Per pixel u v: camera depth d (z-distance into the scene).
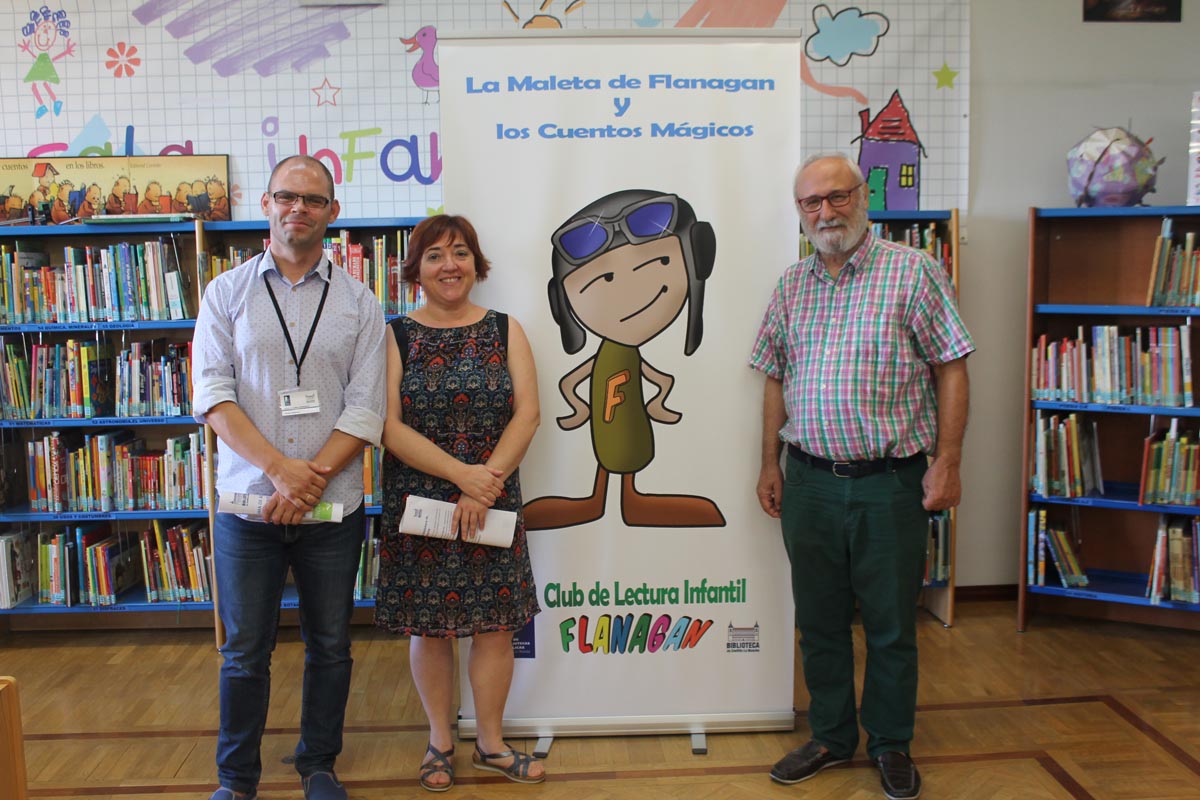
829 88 3.52
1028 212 3.55
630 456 2.42
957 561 3.76
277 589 2.09
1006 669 3.04
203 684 3.01
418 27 3.43
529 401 2.18
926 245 3.42
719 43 2.34
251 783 2.11
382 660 3.21
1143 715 2.67
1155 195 3.63
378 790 2.28
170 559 3.33
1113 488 3.51
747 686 2.53
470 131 2.33
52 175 3.44
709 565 2.47
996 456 3.72
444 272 2.11
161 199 3.45
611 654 2.49
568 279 2.37
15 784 1.40
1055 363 3.32
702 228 2.37
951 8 3.50
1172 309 3.16
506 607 2.13
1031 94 3.56
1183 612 3.42
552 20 3.43
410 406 2.11
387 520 2.15
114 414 3.41
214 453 3.27
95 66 3.42
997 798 2.21
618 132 2.34
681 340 2.40
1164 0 3.54
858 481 2.15
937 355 2.14
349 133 3.47
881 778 2.26
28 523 3.53
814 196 2.10
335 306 2.07
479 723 2.33
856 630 3.45
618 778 2.32
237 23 3.42
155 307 3.29
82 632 3.56
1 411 3.28
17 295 3.27
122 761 2.46
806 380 2.20
